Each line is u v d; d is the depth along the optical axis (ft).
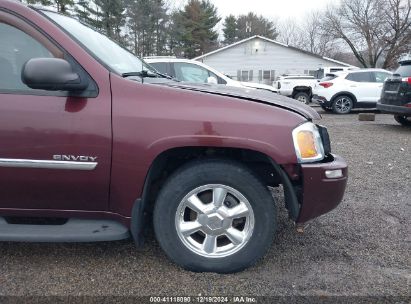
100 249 9.84
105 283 8.37
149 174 8.20
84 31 9.37
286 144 8.11
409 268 9.23
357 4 127.65
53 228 8.52
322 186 8.32
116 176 8.15
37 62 7.28
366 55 136.46
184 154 8.76
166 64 28.73
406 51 118.83
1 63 8.09
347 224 11.74
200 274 8.68
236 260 8.58
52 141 7.94
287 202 8.59
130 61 10.37
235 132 8.02
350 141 26.35
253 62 110.22
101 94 8.03
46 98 7.95
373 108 47.75
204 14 169.17
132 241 10.28
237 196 8.41
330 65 109.29
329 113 49.06
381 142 25.90
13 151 7.95
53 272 8.75
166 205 8.41
